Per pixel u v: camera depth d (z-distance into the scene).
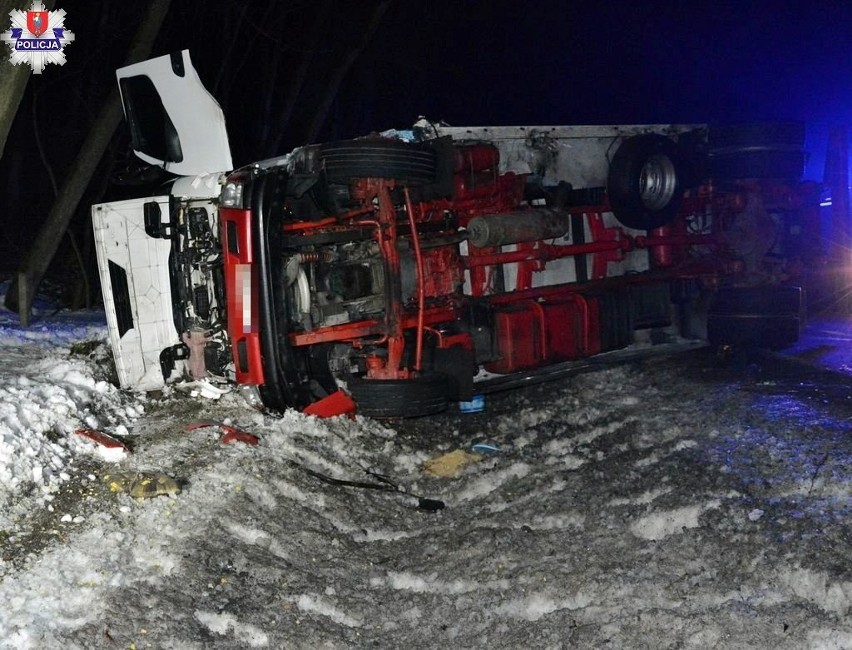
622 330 9.08
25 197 15.65
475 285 8.23
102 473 5.97
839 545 4.43
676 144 9.12
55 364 7.80
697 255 9.82
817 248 10.23
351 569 5.30
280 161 7.80
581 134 8.86
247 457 6.33
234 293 6.93
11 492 5.45
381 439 7.31
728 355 9.15
